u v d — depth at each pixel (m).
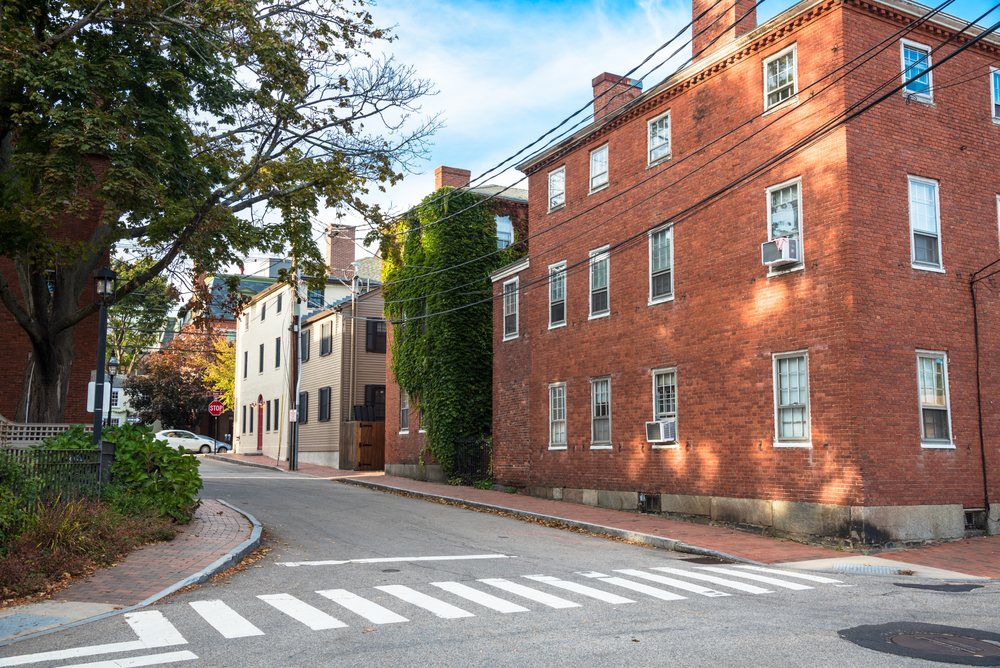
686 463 18.75
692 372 18.77
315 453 39.94
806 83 16.52
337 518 18.80
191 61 16.67
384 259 18.55
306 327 42.34
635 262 20.94
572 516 19.44
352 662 6.80
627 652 7.16
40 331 16.44
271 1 15.85
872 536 14.50
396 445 32.84
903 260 15.81
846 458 14.88
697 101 19.34
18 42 13.60
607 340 21.77
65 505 12.82
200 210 15.77
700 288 18.72
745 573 12.31
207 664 6.74
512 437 25.78
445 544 15.15
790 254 16.16
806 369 15.93
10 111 14.52
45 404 16.86
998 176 17.38
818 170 15.98
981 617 8.88
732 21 18.86
